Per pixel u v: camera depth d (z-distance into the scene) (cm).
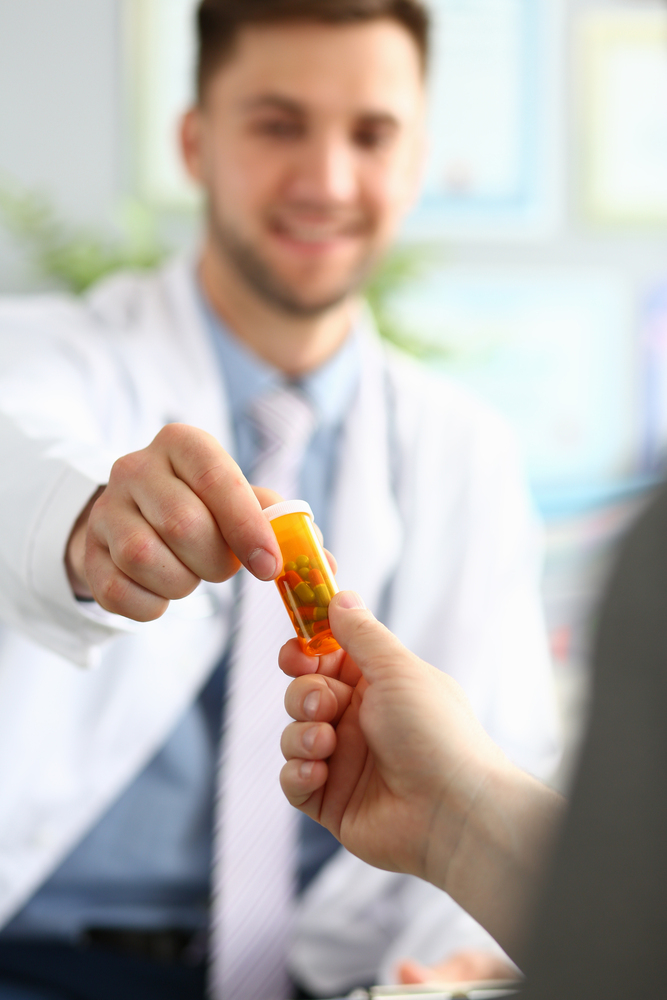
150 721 102
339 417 116
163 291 117
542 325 190
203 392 110
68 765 101
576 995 40
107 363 110
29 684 100
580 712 47
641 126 190
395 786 68
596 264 191
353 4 105
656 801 41
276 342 113
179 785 104
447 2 186
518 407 190
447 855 67
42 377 104
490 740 69
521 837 65
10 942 101
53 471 80
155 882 103
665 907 39
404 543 115
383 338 171
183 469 72
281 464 110
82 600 79
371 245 112
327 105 107
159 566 71
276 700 103
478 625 115
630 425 192
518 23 187
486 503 118
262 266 109
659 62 188
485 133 188
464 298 189
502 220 189
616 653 44
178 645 103
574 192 190
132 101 181
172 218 184
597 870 41
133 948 101
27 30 179
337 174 108
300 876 106
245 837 102
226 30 107
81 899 102
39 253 177
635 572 44
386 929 106
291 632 104
